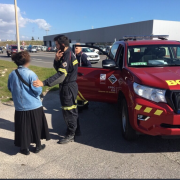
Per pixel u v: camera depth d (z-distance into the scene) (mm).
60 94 3775
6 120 5199
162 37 6098
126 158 3352
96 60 20328
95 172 3000
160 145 3762
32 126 3402
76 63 3713
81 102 5398
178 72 3680
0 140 4121
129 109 3521
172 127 3170
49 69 14984
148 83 3318
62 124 4906
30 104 3277
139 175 2904
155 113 3186
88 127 4660
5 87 8656
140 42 4891
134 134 3764
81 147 3766
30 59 3316
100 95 4641
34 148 3783
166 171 2982
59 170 3072
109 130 4480
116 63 4656
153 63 4305
